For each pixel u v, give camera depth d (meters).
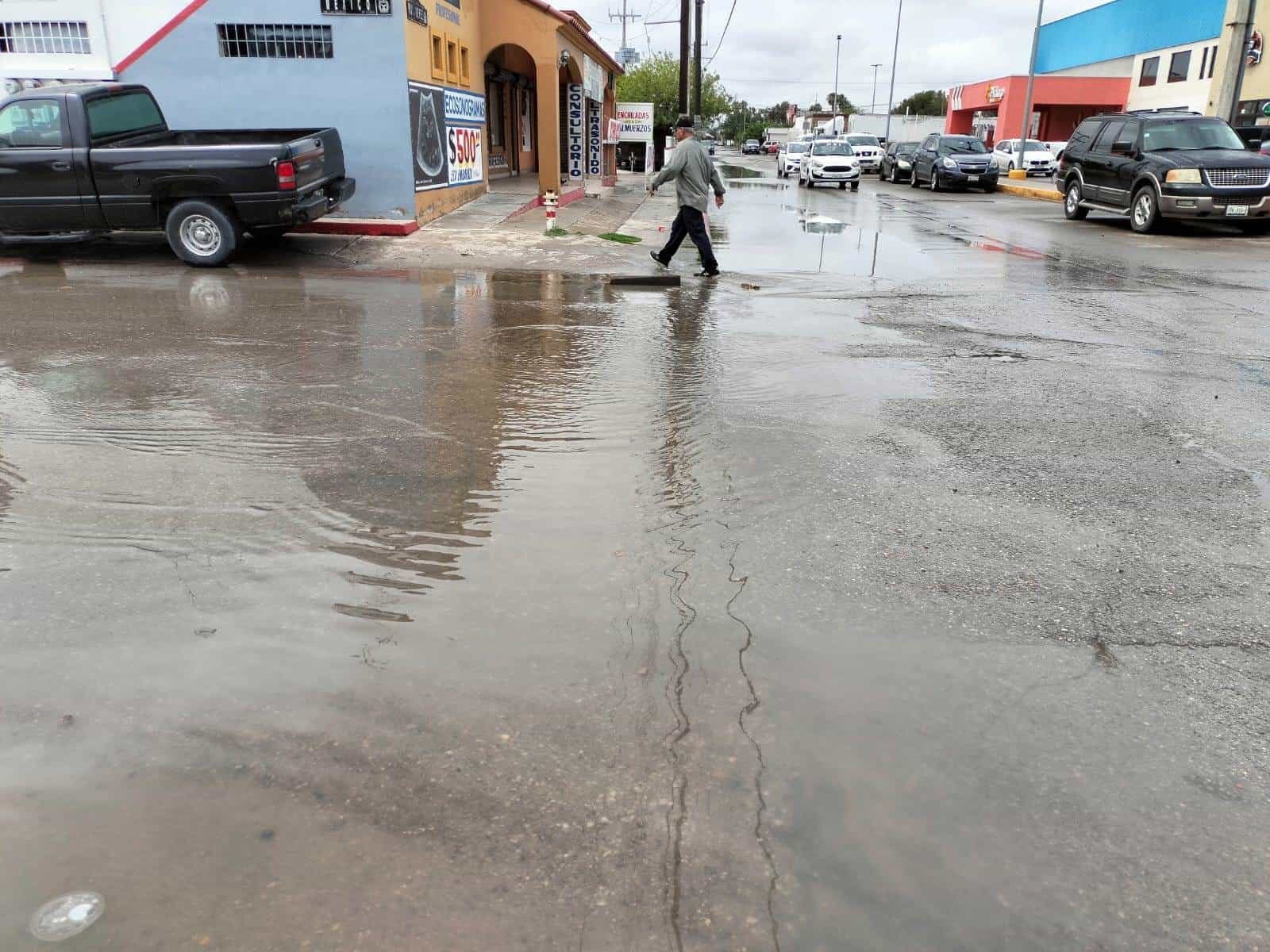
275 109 13.23
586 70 22.31
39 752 2.31
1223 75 20.70
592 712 2.49
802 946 1.78
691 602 3.07
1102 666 2.78
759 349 6.82
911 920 1.85
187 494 3.93
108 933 1.79
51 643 2.78
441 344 6.85
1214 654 2.85
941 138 29.50
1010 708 2.55
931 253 13.18
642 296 9.29
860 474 4.28
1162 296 9.56
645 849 2.03
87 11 12.96
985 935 1.82
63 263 11.08
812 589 3.18
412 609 3.00
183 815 2.11
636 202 21.84
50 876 1.93
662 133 52.25
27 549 3.39
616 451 4.53
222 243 10.62
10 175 10.37
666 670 2.68
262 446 4.54
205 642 2.80
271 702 2.51
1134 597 3.19
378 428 4.84
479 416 5.05
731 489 4.07
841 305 8.91
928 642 2.87
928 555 3.46
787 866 1.98
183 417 4.98
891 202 23.91
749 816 2.13
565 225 15.00
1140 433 5.01
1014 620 3.02
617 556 3.39
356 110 13.20
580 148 22.23
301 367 6.12
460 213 15.46
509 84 23.38
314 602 3.03
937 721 2.48
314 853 2.00
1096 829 2.12
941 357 6.71
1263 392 5.88
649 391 5.61
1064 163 18.84
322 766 2.27
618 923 1.83
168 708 2.49
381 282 9.96
